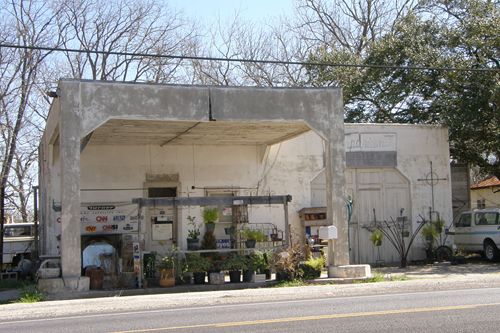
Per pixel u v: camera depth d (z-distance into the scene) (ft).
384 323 29.48
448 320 29.78
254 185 69.10
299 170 70.33
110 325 32.17
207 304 42.19
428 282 49.32
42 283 46.39
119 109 49.75
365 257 71.31
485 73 73.97
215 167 68.54
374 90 95.96
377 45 89.20
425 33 83.25
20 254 78.43
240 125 56.08
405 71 83.82
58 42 104.53
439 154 74.90
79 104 48.83
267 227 67.82
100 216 64.49
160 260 52.49
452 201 82.74
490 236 70.38
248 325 30.19
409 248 72.69
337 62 103.14
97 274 49.55
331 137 55.06
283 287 49.55
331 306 36.83
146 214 65.82
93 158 65.10
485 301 36.63
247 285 50.90
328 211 55.01
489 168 83.35
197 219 67.10
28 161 108.06
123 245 61.98
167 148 67.51
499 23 76.54
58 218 62.69
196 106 51.67
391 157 72.74
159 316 35.37
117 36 111.55
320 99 55.06
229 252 57.16
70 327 32.14
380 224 72.13
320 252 62.28
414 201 73.36
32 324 34.30
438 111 84.99
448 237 73.82
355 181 71.87
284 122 54.08
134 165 66.28
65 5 106.83
